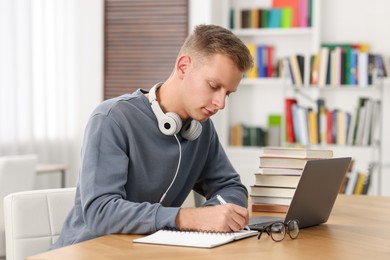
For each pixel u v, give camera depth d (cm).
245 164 626
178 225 195
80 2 675
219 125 631
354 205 277
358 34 618
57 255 167
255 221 217
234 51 197
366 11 616
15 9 610
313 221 220
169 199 233
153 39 660
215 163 250
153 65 662
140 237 193
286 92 635
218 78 198
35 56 641
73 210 224
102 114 213
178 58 208
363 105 578
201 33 203
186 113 220
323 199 218
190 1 647
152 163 221
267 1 634
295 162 241
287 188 241
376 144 591
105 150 208
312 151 241
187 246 178
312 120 584
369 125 575
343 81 583
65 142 673
